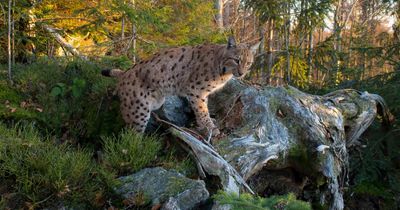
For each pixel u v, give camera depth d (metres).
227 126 5.52
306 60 9.58
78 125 5.61
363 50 8.16
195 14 10.49
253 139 5.12
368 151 7.02
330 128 5.79
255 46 5.41
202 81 5.20
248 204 2.70
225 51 5.12
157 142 4.81
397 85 7.14
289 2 9.35
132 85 5.17
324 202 5.69
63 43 8.05
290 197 2.85
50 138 5.27
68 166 4.13
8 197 3.81
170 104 5.75
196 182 4.08
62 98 5.93
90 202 3.92
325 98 6.29
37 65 6.79
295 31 9.77
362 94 6.68
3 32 6.91
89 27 7.55
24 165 4.11
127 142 4.66
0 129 4.64
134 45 8.28
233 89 5.95
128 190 4.03
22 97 5.84
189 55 5.36
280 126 5.46
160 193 3.95
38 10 8.12
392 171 7.00
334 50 9.34
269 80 9.60
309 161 5.52
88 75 6.46
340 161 5.79
